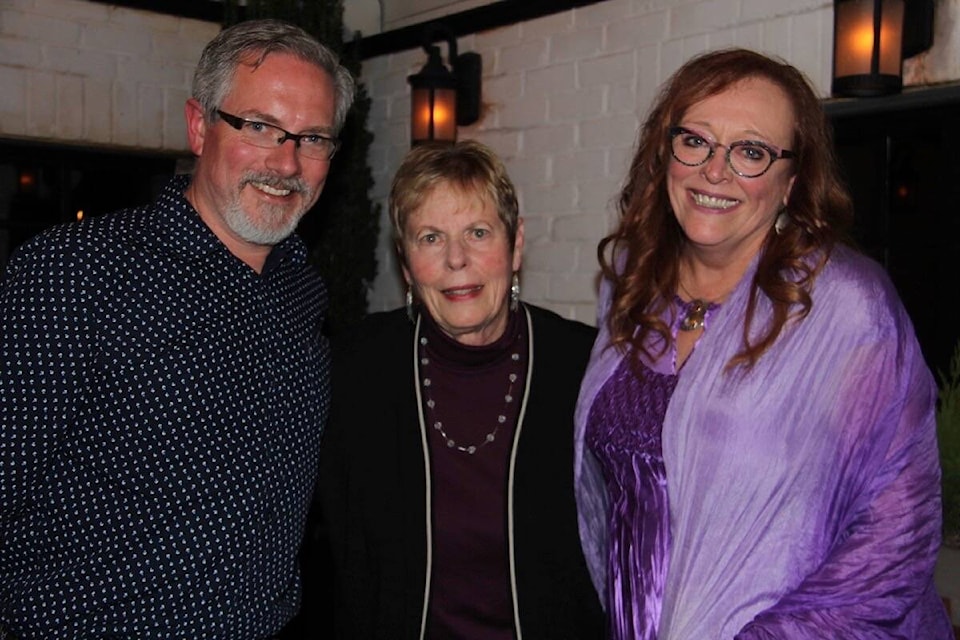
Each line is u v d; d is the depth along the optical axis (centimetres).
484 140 352
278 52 171
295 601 179
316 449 182
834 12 240
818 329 154
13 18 341
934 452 153
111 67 363
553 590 189
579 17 316
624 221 185
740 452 154
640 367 175
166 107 377
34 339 149
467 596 187
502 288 187
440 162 183
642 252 180
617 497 175
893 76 233
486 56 349
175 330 157
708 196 160
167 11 373
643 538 169
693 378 161
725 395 157
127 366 153
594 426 179
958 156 241
